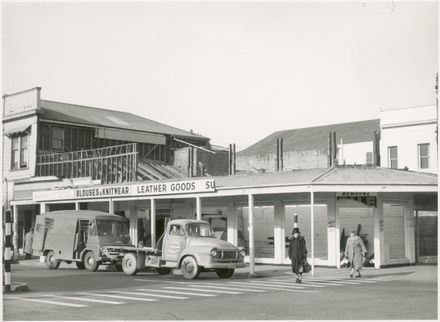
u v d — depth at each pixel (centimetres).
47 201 3647
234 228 3156
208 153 4869
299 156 6138
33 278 2339
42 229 2986
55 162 4144
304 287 1964
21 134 4369
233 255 2338
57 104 5022
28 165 4309
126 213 3681
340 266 2778
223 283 2122
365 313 1340
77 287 1967
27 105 4341
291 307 1447
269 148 6650
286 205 2994
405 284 2058
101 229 2748
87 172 4022
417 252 3041
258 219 3094
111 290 1866
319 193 2866
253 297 1666
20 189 4300
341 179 2591
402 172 2875
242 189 2664
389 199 2862
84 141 4538
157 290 1862
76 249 2803
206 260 2277
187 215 3394
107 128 4628
